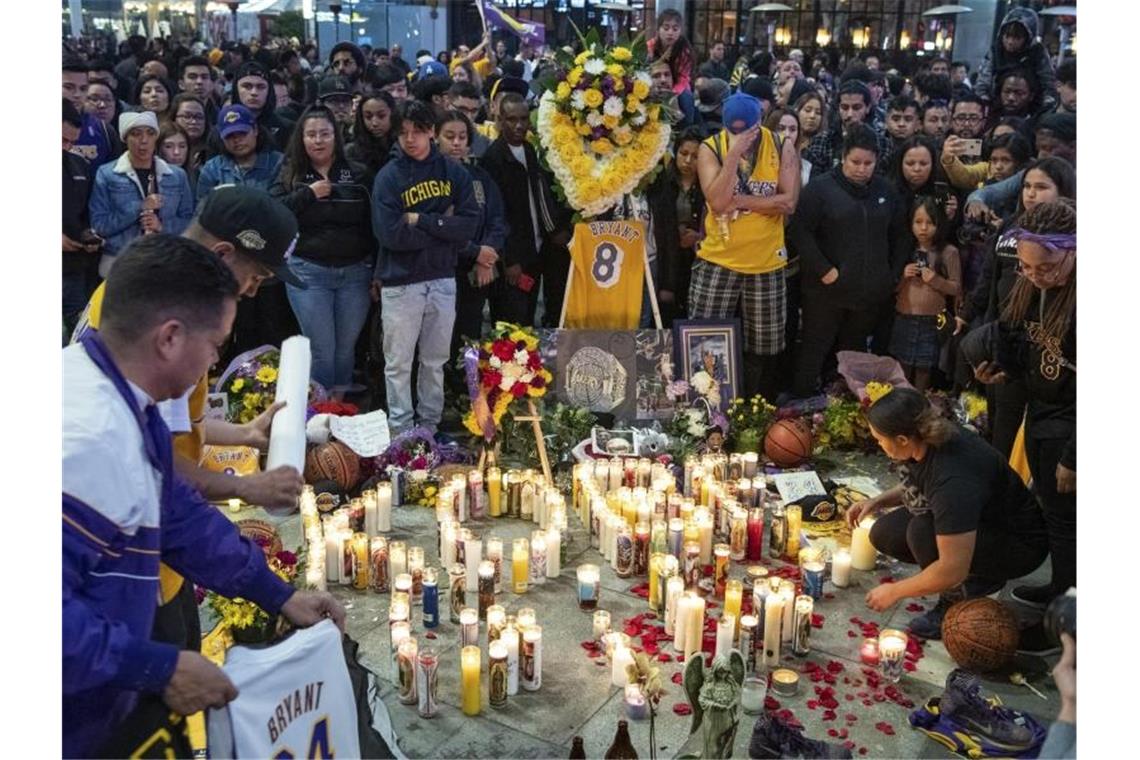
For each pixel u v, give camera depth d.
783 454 5.95
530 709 3.72
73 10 14.66
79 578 2.05
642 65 6.12
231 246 2.88
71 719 2.15
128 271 2.18
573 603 4.50
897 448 3.92
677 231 6.93
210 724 2.21
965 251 6.36
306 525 4.82
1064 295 3.85
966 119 7.87
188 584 3.10
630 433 5.91
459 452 5.89
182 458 2.92
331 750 2.52
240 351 6.61
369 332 6.96
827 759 3.34
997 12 15.98
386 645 4.12
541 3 15.58
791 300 6.96
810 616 4.04
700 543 4.80
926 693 3.84
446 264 5.96
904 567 4.82
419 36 17.80
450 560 4.66
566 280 7.00
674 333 6.32
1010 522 4.08
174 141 6.55
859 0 17.19
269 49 14.72
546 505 5.17
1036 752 3.45
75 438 2.03
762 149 6.21
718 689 3.22
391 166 5.73
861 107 7.92
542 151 6.18
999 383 4.38
